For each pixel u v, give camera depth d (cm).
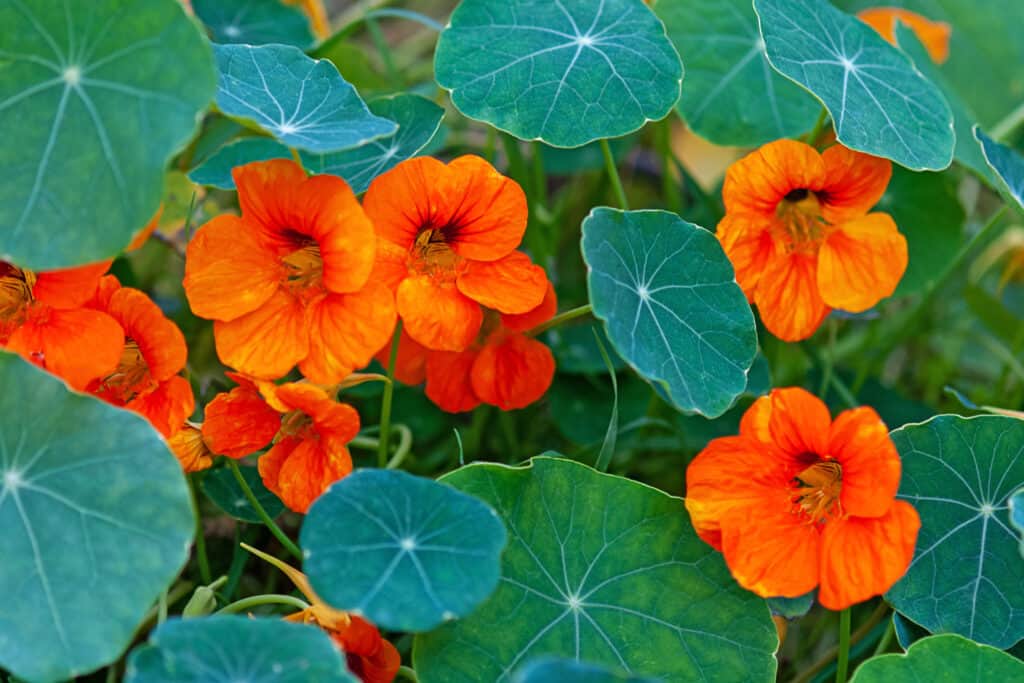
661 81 63
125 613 55
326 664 54
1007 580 61
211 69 56
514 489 59
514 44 63
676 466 71
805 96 70
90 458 56
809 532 58
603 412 70
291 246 59
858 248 62
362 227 57
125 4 57
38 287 58
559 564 59
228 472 64
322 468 58
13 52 57
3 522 56
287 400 58
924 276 72
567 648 59
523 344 62
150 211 56
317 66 62
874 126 62
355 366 58
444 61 63
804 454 58
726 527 58
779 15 63
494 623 58
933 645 59
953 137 65
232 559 67
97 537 56
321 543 55
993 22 97
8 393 56
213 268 58
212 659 54
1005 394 76
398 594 55
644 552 60
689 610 59
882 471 57
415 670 58
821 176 62
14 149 57
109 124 56
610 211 60
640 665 59
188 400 58
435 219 60
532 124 62
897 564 57
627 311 59
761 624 59
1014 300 84
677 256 61
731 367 60
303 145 57
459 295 60
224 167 67
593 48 63
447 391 63
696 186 75
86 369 58
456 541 56
